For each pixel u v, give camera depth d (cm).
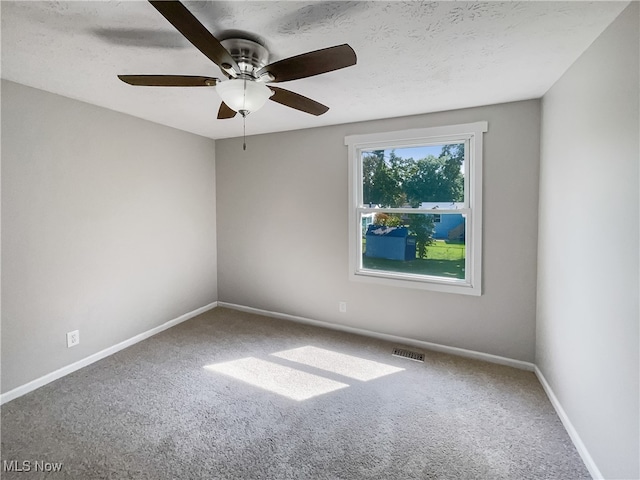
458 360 272
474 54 171
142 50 166
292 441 179
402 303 302
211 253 393
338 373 251
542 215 235
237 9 130
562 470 160
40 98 224
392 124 290
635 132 124
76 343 253
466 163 273
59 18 137
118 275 285
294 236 351
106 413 201
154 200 317
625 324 131
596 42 155
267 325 347
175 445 175
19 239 217
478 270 266
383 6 129
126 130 286
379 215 313
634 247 125
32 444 175
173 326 343
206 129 340
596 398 154
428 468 161
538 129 241
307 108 198
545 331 229
